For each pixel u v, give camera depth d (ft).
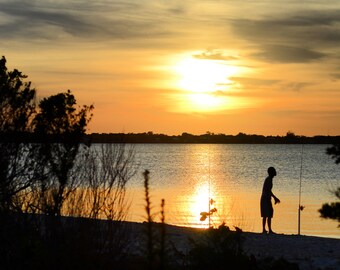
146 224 19.52
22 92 34.78
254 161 414.41
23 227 32.14
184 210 104.73
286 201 139.74
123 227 37.04
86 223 31.89
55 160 33.12
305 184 203.62
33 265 29.78
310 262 45.01
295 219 99.60
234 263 34.91
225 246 35.70
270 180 62.03
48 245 30.91
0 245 31.09
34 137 33.81
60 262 29.89
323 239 57.06
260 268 36.70
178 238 50.29
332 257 47.37
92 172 33.94
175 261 36.29
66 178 33.06
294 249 50.85
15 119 33.68
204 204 124.98
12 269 30.22
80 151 34.45
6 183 32.37
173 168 312.91
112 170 34.27
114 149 35.09
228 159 454.81
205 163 380.37
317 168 316.60
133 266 32.99
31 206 32.63
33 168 33.24
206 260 34.83
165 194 155.02
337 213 24.62
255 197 149.59
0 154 32.76
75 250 30.22
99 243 32.42
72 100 34.88
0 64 34.83
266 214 61.93
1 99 34.09
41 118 34.24
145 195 17.94
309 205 128.06
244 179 232.73
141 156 518.37
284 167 325.01
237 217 80.84
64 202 32.76
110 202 33.86
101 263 31.24
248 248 50.03
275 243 53.62
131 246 37.88
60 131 33.96
